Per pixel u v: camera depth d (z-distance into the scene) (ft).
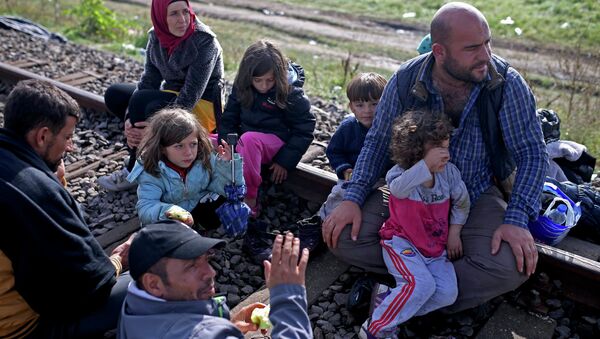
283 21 42.70
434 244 10.69
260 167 13.94
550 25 35.27
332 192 13.03
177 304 7.92
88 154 17.31
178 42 14.60
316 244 12.63
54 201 8.70
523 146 10.88
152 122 12.25
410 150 10.16
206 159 12.53
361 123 13.33
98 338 9.87
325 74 28.53
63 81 22.61
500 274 10.37
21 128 9.02
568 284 11.53
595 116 21.31
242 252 12.93
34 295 8.73
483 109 10.88
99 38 34.68
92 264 9.09
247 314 9.47
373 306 10.71
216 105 15.23
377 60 33.63
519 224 10.52
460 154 11.19
